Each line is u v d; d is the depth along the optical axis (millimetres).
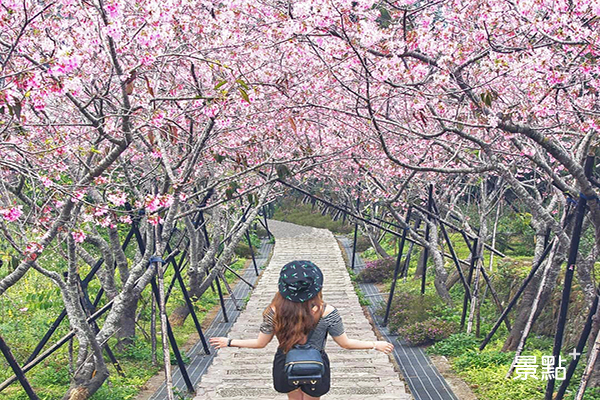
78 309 8938
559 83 8523
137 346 13750
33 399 8391
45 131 9414
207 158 12672
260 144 12234
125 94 7430
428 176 16688
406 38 8094
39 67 6508
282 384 5406
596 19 7762
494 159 9289
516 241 23906
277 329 5309
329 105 11484
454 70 8602
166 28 7246
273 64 10484
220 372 10805
